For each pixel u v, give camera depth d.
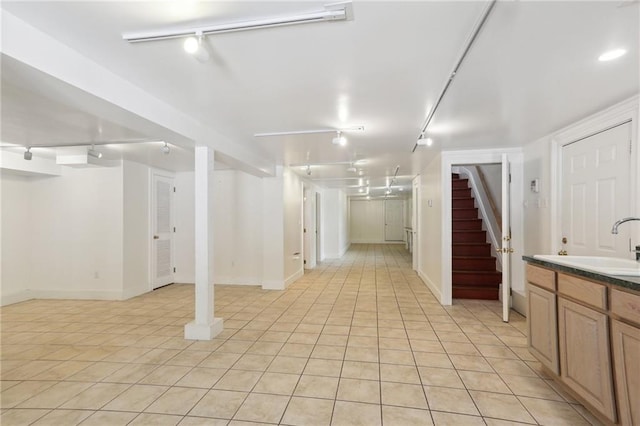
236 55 1.77
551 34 1.57
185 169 5.70
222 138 3.43
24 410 2.01
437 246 4.66
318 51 1.73
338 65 1.90
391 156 4.66
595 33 1.57
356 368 2.51
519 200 4.12
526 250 4.01
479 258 4.88
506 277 3.59
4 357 2.77
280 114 2.76
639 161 2.32
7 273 4.64
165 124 2.48
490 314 3.88
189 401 2.09
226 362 2.63
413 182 7.25
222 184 5.84
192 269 5.92
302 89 2.24
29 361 2.69
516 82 2.13
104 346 2.99
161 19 1.45
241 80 2.09
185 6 1.36
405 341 3.04
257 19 1.45
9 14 1.40
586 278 1.84
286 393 2.17
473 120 2.95
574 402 2.04
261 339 3.12
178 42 1.64
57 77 1.62
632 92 2.31
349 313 3.95
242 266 5.77
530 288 2.49
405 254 10.19
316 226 8.44
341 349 2.87
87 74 1.79
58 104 2.34
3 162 4.13
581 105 2.56
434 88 2.22
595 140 2.80
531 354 2.54
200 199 3.17
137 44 1.66
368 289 5.29
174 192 5.95
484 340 3.06
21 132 3.13
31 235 4.92
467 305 4.28
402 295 4.86
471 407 2.00
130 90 2.12
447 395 2.13
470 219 5.54
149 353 2.83
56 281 4.88
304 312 4.01
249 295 4.91
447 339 3.09
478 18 1.44
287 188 5.62
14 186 4.76
